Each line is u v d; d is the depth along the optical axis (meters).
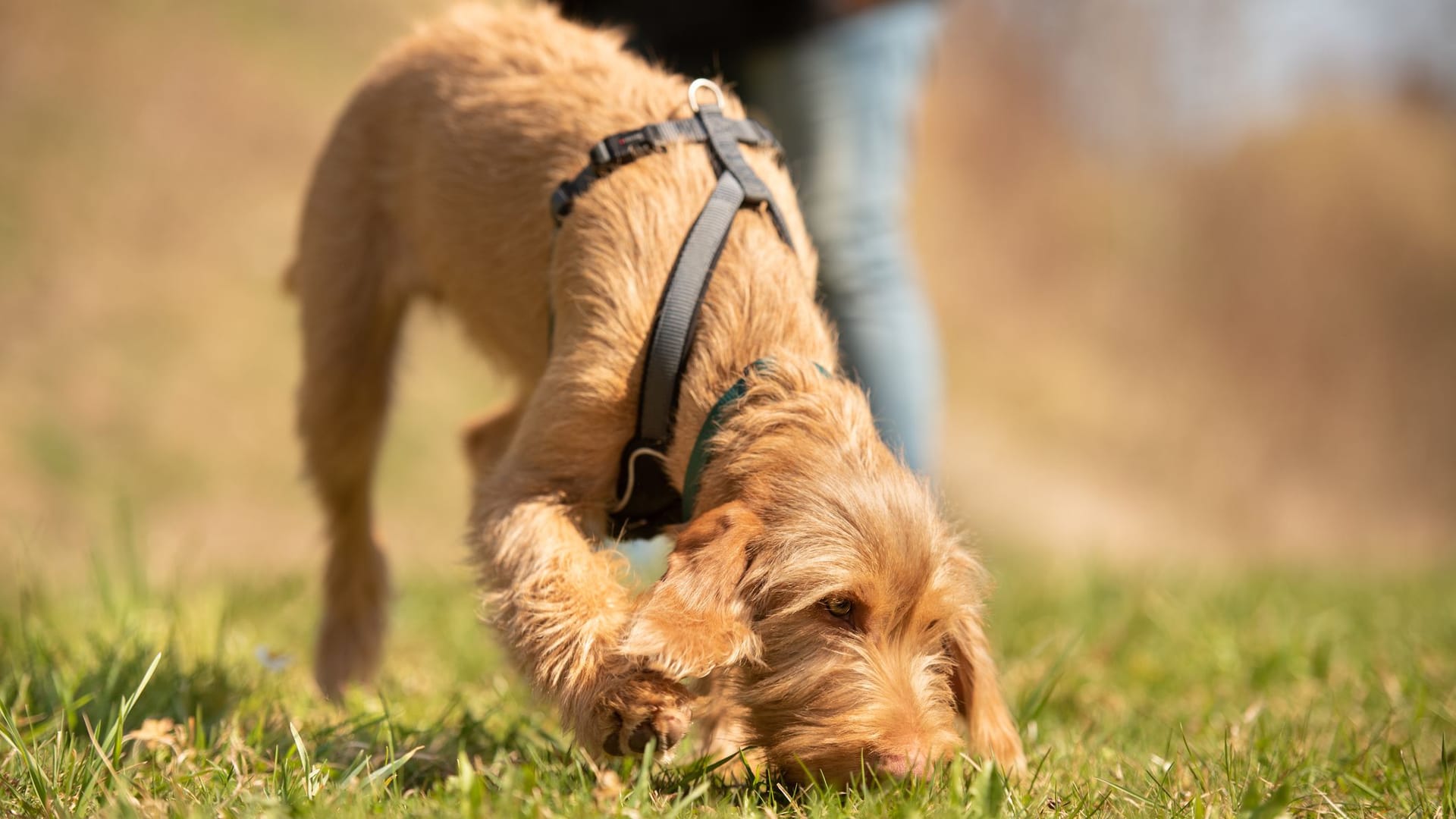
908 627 3.33
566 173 4.25
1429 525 29.72
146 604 5.59
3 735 3.34
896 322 5.38
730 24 5.27
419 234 4.78
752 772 3.50
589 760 3.33
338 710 4.46
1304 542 24.75
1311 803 3.45
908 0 5.48
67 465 12.08
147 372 13.52
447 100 4.68
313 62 18.50
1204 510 24.27
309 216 5.07
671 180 3.97
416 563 10.67
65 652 4.55
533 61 4.60
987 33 33.75
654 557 6.20
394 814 2.96
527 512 3.64
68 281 14.21
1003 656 5.87
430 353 14.74
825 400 3.54
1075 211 31.17
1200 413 28.03
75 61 16.80
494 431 5.39
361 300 4.98
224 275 15.09
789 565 3.22
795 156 5.41
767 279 3.81
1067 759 3.88
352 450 5.06
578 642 3.30
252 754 3.50
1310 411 31.19
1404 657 5.62
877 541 3.27
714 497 3.49
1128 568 9.80
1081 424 23.70
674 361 3.67
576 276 3.92
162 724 3.47
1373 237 34.19
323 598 5.15
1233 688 5.23
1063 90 34.78
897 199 5.52
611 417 3.71
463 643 5.75
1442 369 33.00
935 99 31.56
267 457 13.10
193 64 17.44
